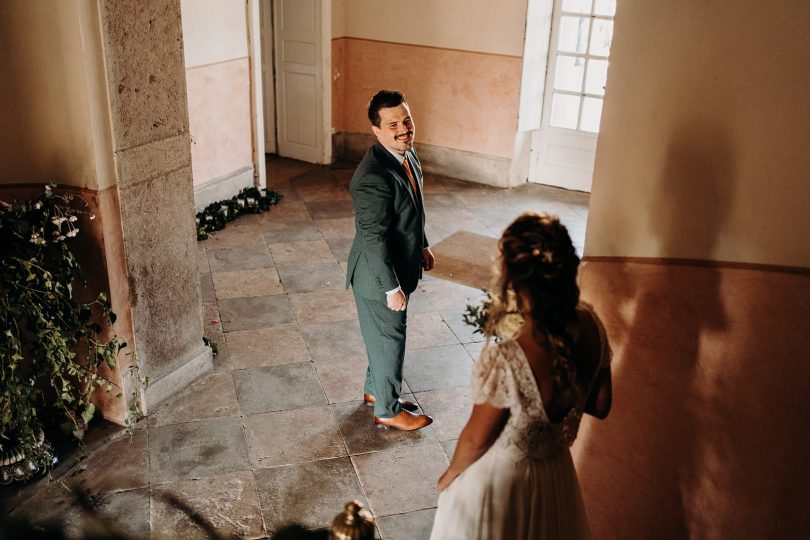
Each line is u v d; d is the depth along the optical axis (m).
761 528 2.21
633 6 2.28
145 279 3.81
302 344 4.78
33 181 3.45
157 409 4.06
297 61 8.22
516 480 2.02
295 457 3.73
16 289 3.20
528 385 1.90
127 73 3.39
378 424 4.00
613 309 2.56
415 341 4.87
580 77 7.61
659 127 2.29
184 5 6.06
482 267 6.03
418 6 7.83
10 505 3.30
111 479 3.53
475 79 7.78
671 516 2.51
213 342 4.68
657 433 2.49
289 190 7.67
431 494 3.52
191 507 3.37
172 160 3.79
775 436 2.12
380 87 8.38
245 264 5.92
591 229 2.60
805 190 1.95
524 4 7.20
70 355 3.41
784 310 2.05
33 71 3.24
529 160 8.16
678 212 2.28
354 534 1.51
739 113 2.06
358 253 3.59
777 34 1.94
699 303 2.27
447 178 8.32
